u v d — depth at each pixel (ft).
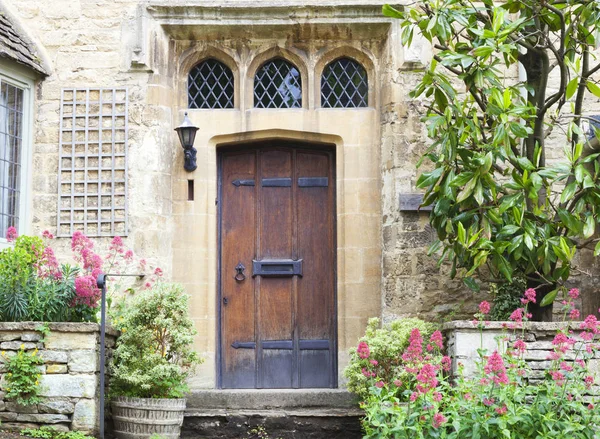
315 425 26.66
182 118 30.76
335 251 30.96
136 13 30.19
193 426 26.61
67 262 29.43
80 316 24.99
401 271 29.35
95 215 29.68
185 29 30.35
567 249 23.50
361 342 23.45
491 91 24.09
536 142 25.73
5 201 29.19
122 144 29.96
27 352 23.67
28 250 25.29
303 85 30.91
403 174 29.73
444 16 24.47
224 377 30.58
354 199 30.40
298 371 30.58
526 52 28.22
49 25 30.45
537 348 23.54
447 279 29.27
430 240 29.40
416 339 21.38
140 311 25.17
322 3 29.76
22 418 23.45
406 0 29.86
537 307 25.79
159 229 29.66
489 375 21.79
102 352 23.65
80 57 30.30
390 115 30.07
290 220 31.22
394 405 20.75
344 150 30.60
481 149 25.14
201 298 30.07
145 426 24.41
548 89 29.84
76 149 29.99
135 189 29.76
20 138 29.86
